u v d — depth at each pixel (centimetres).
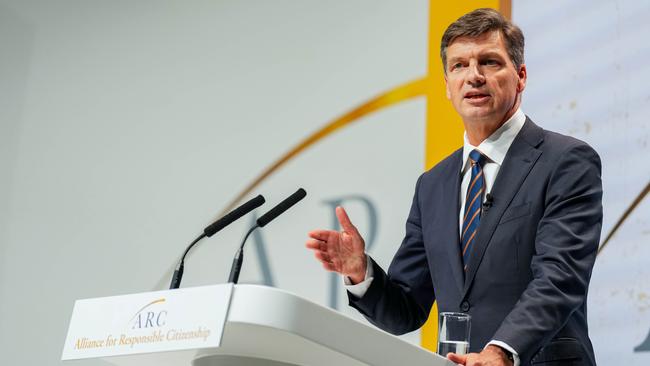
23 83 901
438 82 722
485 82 443
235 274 353
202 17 843
